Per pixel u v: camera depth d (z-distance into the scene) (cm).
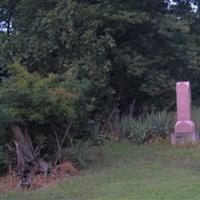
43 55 1694
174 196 976
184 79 1944
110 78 1823
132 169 1278
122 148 1563
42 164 1223
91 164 1354
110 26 1770
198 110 1841
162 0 1886
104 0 1762
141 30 1853
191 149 1517
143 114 1795
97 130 1647
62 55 1706
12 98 1243
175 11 1975
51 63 1725
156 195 991
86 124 1512
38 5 1781
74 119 1328
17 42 1736
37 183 1159
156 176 1183
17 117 1220
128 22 1753
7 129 1224
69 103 1277
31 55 1711
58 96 1264
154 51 1853
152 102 1866
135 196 994
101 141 1638
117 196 1005
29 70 1734
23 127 1248
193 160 1371
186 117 1605
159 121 1673
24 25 1811
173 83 1803
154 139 1647
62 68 1694
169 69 1895
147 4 1873
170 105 1844
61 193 1066
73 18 1681
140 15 1744
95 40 1675
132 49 1852
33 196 1060
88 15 1697
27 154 1215
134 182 1128
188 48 1859
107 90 1736
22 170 1180
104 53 1697
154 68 1827
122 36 1862
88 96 1600
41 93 1238
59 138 1311
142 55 1831
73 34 1666
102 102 1769
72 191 1076
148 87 1789
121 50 1797
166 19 1797
